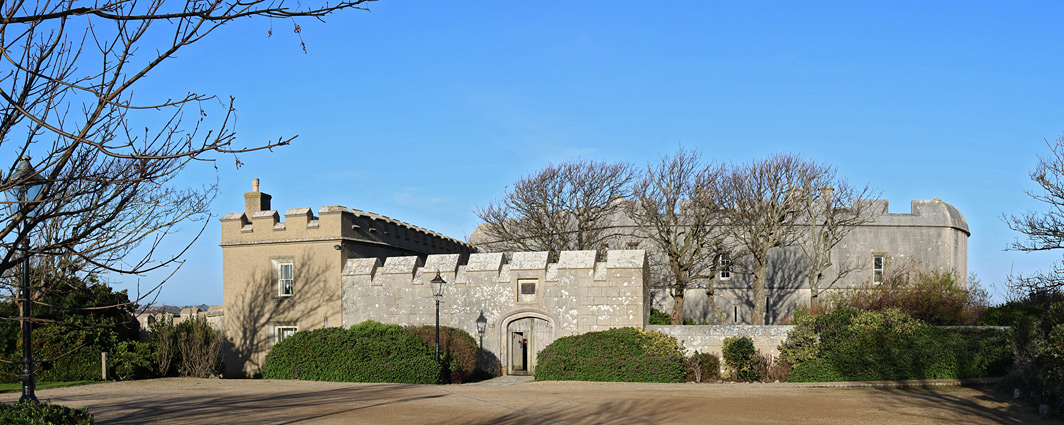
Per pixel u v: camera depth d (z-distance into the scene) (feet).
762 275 97.91
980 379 62.44
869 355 64.18
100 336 74.69
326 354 73.46
